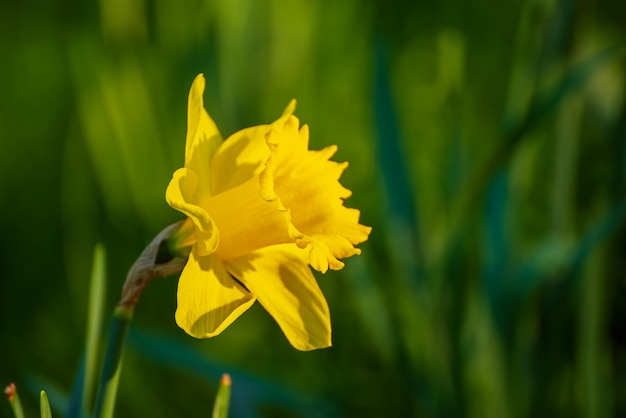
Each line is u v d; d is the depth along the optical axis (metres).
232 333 0.88
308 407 0.71
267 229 0.54
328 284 0.88
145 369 0.84
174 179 0.53
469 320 0.76
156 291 0.89
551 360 0.73
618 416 0.84
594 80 0.81
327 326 0.55
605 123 0.81
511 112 0.74
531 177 0.91
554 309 0.73
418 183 0.90
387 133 0.73
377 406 0.81
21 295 0.90
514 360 0.73
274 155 0.55
